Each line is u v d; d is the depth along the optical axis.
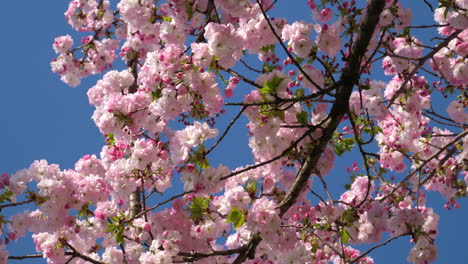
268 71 5.25
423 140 6.52
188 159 4.53
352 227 5.65
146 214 5.32
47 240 5.27
